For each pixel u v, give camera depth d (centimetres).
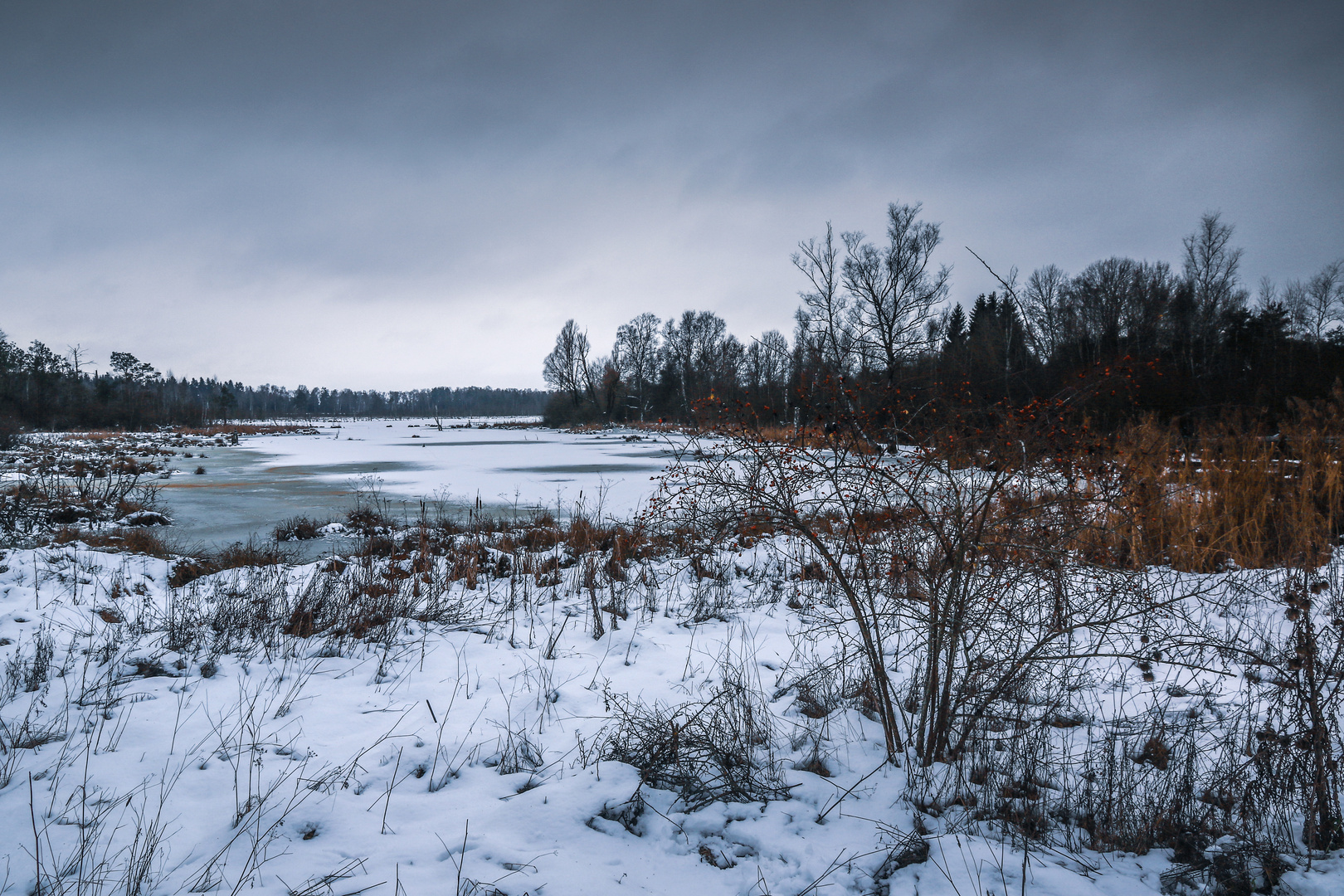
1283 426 963
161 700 394
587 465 2503
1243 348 3100
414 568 747
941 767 315
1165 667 414
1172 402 1650
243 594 614
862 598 521
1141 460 645
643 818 273
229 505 1511
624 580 702
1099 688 394
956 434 316
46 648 460
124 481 1393
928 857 248
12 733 344
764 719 363
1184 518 656
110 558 754
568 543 923
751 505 353
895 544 348
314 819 271
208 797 289
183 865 239
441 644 516
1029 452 299
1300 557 552
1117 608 329
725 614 594
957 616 308
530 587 696
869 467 323
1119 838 261
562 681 436
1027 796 288
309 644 512
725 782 299
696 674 447
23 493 1087
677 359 6719
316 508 1473
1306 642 286
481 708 393
